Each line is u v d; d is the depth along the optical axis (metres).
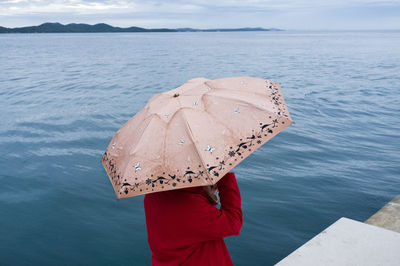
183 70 25.12
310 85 17.39
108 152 1.46
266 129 1.24
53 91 16.75
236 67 26.78
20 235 4.64
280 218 4.90
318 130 9.55
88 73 23.92
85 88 17.55
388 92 15.40
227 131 1.22
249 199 5.50
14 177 6.59
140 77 21.58
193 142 1.15
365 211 5.10
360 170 6.71
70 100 14.38
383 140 8.66
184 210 1.16
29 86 18.42
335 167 6.89
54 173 6.78
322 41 91.62
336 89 16.17
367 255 1.85
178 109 1.29
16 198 5.73
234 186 1.28
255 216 4.96
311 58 35.28
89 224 4.91
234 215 1.22
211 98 1.35
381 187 5.92
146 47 63.91
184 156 1.14
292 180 6.24
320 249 1.92
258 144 1.18
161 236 1.21
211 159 1.12
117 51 51.66
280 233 4.52
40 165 7.20
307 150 7.93
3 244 4.43
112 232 4.71
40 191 6.00
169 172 1.13
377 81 18.66
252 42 87.56
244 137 1.21
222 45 70.06
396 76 20.67
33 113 12.04
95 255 4.20
